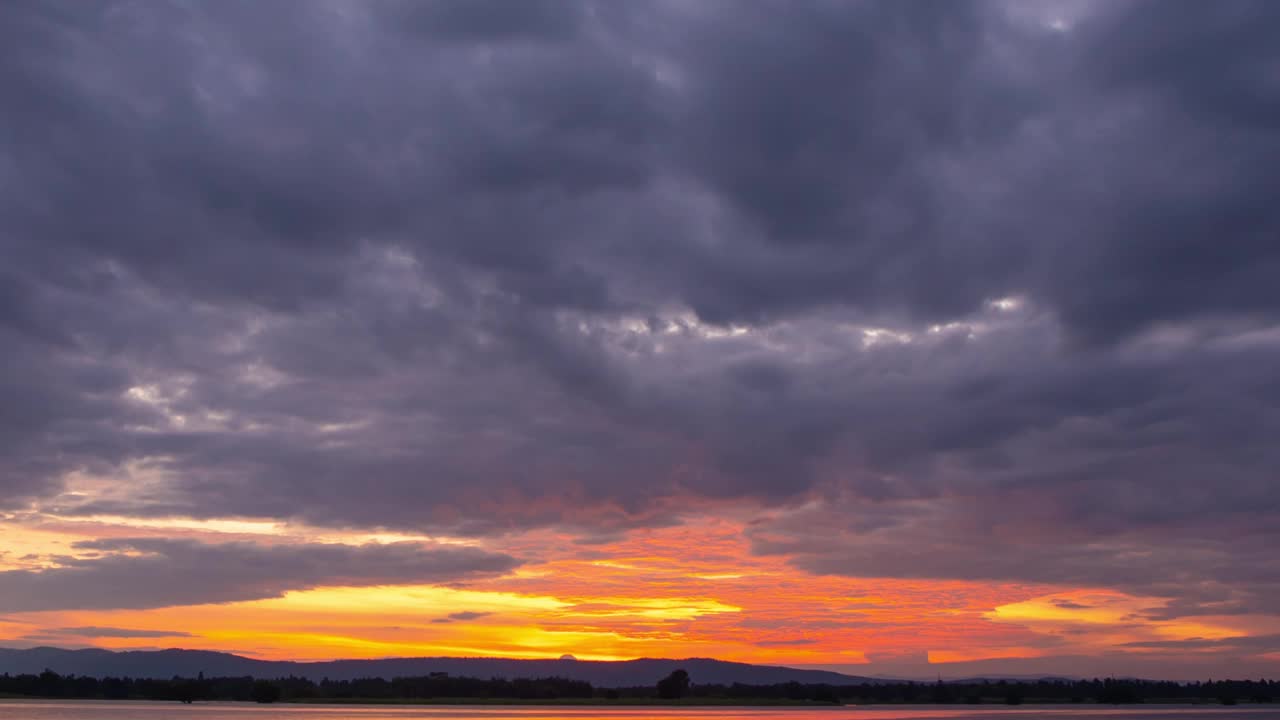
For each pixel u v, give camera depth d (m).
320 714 191.12
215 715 177.75
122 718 156.62
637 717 178.25
